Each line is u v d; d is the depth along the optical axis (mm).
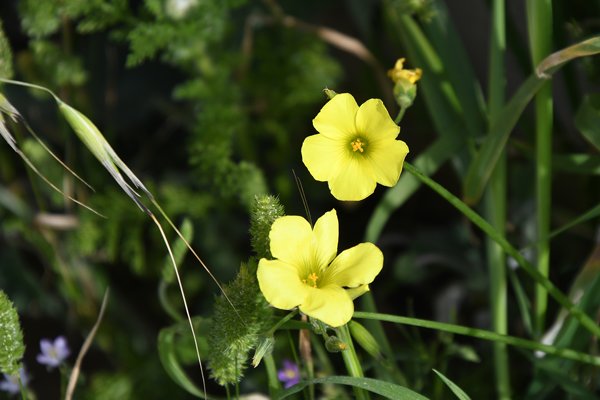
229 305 495
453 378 695
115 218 744
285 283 465
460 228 779
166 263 561
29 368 797
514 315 702
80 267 783
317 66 801
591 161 602
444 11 615
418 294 784
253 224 496
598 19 661
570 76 669
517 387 670
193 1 687
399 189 619
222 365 503
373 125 482
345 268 479
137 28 681
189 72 767
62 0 688
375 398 619
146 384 739
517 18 746
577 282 595
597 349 612
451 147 620
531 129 676
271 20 765
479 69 811
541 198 601
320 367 637
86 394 717
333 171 487
